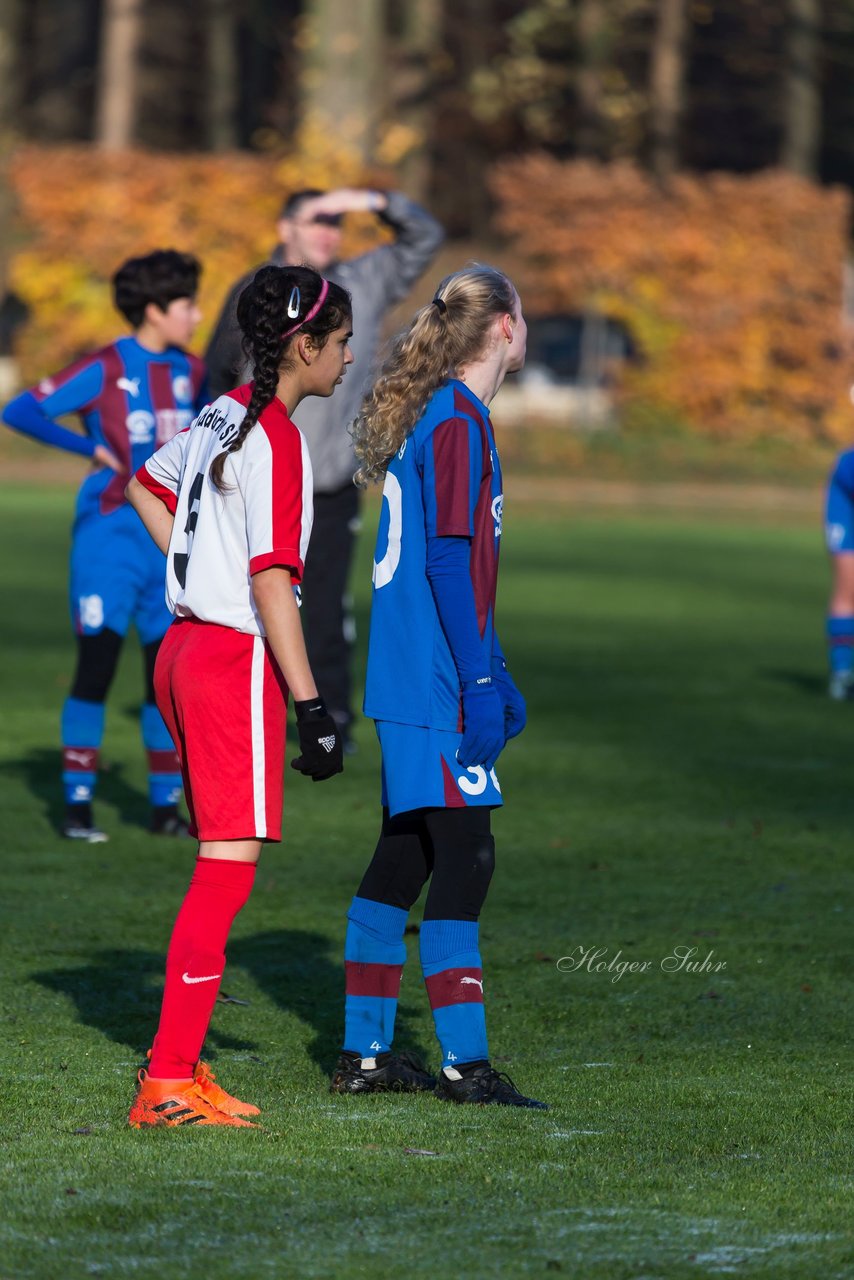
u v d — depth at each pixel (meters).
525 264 116.81
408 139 115.81
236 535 13.53
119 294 25.34
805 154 139.62
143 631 25.56
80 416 25.53
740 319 112.44
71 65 170.62
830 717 38.16
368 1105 14.30
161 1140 13.07
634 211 112.12
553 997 18.08
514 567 68.38
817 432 115.88
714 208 112.50
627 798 29.20
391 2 154.00
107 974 18.55
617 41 155.38
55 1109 13.88
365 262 30.67
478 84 150.88
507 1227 11.32
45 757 31.66
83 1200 11.68
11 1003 17.31
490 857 14.64
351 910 14.93
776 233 112.69
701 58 172.62
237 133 174.00
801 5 138.75
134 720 36.19
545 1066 15.70
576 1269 10.62
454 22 161.50
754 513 97.62
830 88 170.62
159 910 21.47
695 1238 11.16
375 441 14.53
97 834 25.62
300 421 30.67
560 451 111.25
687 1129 13.65
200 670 13.62
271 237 109.75
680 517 94.75
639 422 114.56
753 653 48.12
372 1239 11.08
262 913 21.44
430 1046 16.42
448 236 168.00
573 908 21.98
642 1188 12.14
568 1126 13.70
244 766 13.59
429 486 14.27
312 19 109.56
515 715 15.08
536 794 29.39
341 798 29.02
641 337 113.62
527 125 158.50
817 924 21.33
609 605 57.84
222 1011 17.27
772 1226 11.41
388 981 14.88
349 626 32.75
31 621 49.16
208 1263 10.66
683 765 32.25
